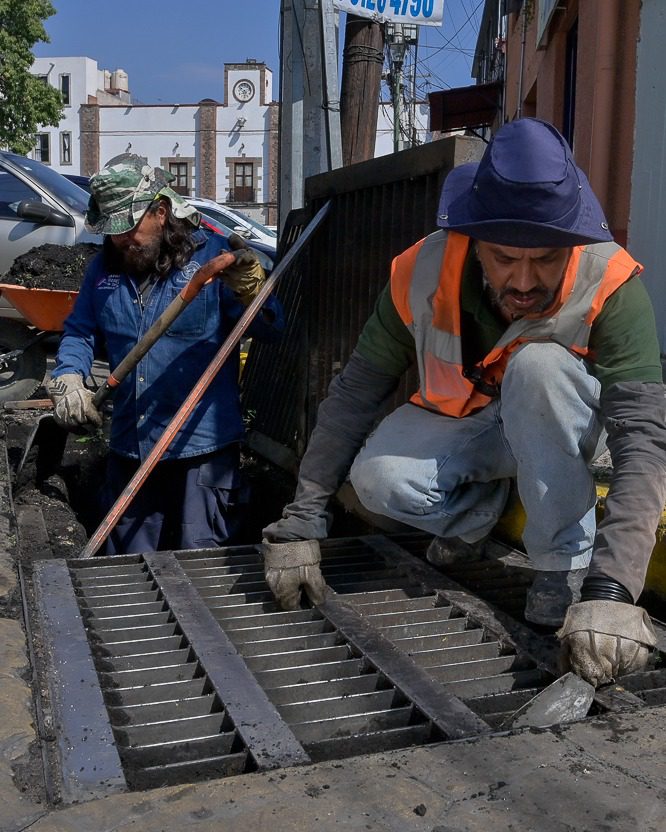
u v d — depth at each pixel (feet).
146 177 11.96
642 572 6.29
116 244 12.18
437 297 7.41
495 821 4.71
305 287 14.15
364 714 6.28
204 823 4.70
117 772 5.28
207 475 12.61
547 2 29.37
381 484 8.03
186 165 169.58
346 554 10.07
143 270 12.37
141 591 8.71
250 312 11.62
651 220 17.26
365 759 5.35
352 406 8.09
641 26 17.26
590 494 7.62
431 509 8.23
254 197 168.14
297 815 4.76
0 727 5.65
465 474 8.20
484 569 9.46
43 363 19.31
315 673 7.02
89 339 12.75
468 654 7.48
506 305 7.02
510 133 6.47
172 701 6.31
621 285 6.87
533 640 7.59
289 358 15.11
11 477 13.07
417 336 7.73
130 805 4.88
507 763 5.29
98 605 8.35
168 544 13.51
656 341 6.92
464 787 5.04
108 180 11.71
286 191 21.27
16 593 8.02
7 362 19.54
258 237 37.93
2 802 4.92
